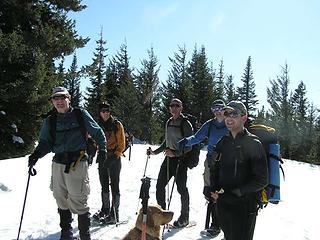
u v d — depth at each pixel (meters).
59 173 5.86
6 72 18.89
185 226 7.50
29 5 20.06
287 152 55.22
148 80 54.62
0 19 19.94
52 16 21.94
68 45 20.86
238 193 4.26
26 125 19.67
